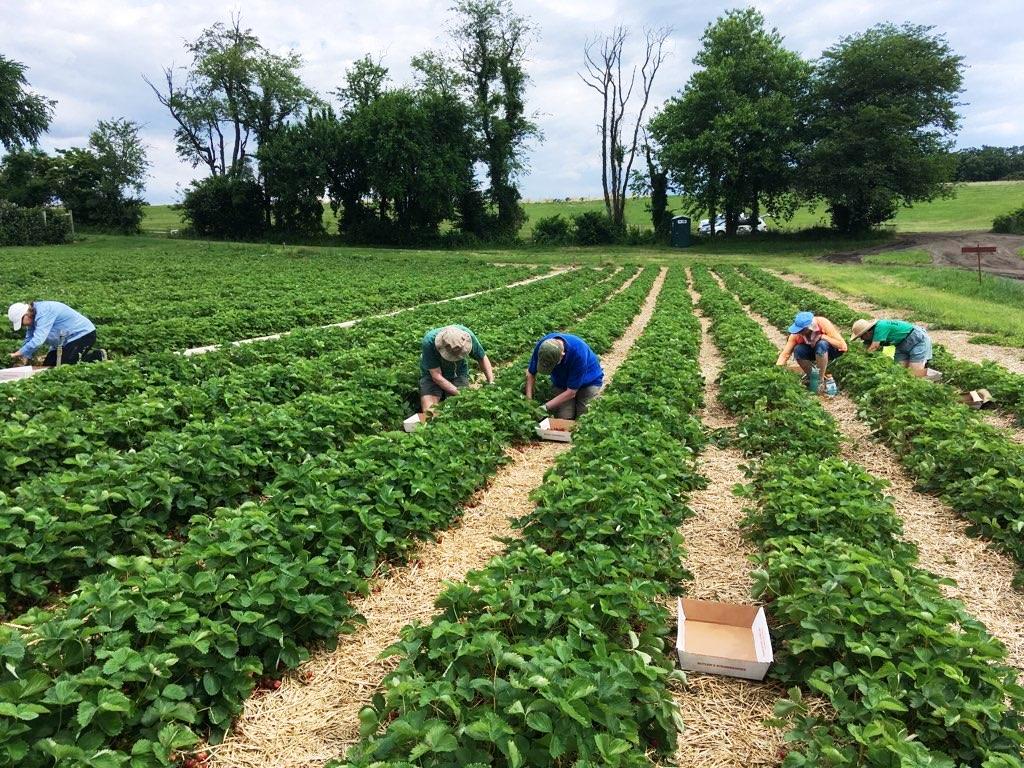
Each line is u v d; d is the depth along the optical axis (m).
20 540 5.06
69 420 7.57
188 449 6.62
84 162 66.94
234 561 4.73
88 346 12.38
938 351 13.34
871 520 5.66
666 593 5.11
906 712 3.64
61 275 29.22
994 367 11.18
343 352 12.35
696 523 6.69
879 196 52.12
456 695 3.48
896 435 8.49
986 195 83.00
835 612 4.16
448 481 6.64
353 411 8.62
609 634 4.37
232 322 16.56
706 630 4.89
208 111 65.75
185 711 3.60
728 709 4.16
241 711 4.08
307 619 4.61
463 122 62.75
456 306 20.38
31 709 3.15
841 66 54.03
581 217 62.12
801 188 56.03
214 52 64.88
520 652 3.73
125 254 44.81
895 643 3.92
